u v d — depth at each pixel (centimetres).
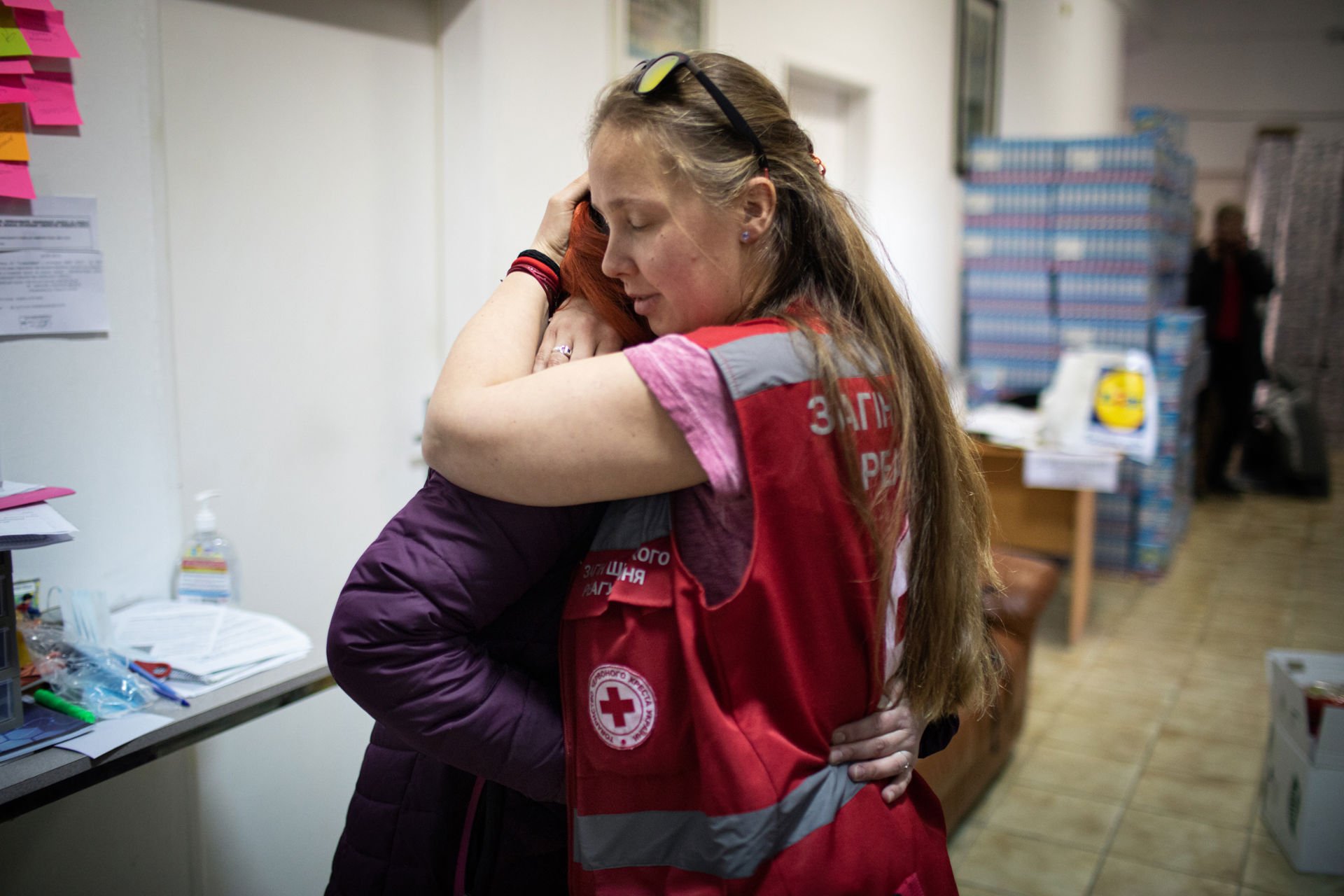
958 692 94
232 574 192
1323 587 480
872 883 82
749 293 85
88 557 171
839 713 85
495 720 82
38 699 138
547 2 266
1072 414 400
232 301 214
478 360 82
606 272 84
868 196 441
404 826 98
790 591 80
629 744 81
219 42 207
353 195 241
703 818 80
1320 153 857
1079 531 396
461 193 261
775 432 77
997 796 287
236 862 203
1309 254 865
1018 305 495
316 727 218
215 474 214
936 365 90
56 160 162
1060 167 475
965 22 510
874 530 82
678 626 79
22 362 160
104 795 174
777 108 85
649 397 75
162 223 179
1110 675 376
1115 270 468
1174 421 471
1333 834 246
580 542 89
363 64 240
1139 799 285
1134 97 959
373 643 79
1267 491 695
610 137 79
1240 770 303
